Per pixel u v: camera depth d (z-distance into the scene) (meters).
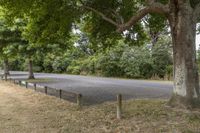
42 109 12.30
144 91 18.67
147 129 8.30
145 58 33.31
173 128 8.27
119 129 8.51
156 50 33.47
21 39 26.23
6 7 12.02
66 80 30.66
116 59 36.56
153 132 8.03
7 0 11.63
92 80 30.50
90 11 13.16
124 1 13.89
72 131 8.67
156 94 16.86
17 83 24.81
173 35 10.35
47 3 12.21
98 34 15.49
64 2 12.51
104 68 37.88
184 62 10.13
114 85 23.81
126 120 9.33
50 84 25.53
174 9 10.11
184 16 9.98
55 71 52.12
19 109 12.52
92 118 10.02
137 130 8.28
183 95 10.14
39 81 29.11
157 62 33.09
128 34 16.45
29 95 17.03
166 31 34.88
